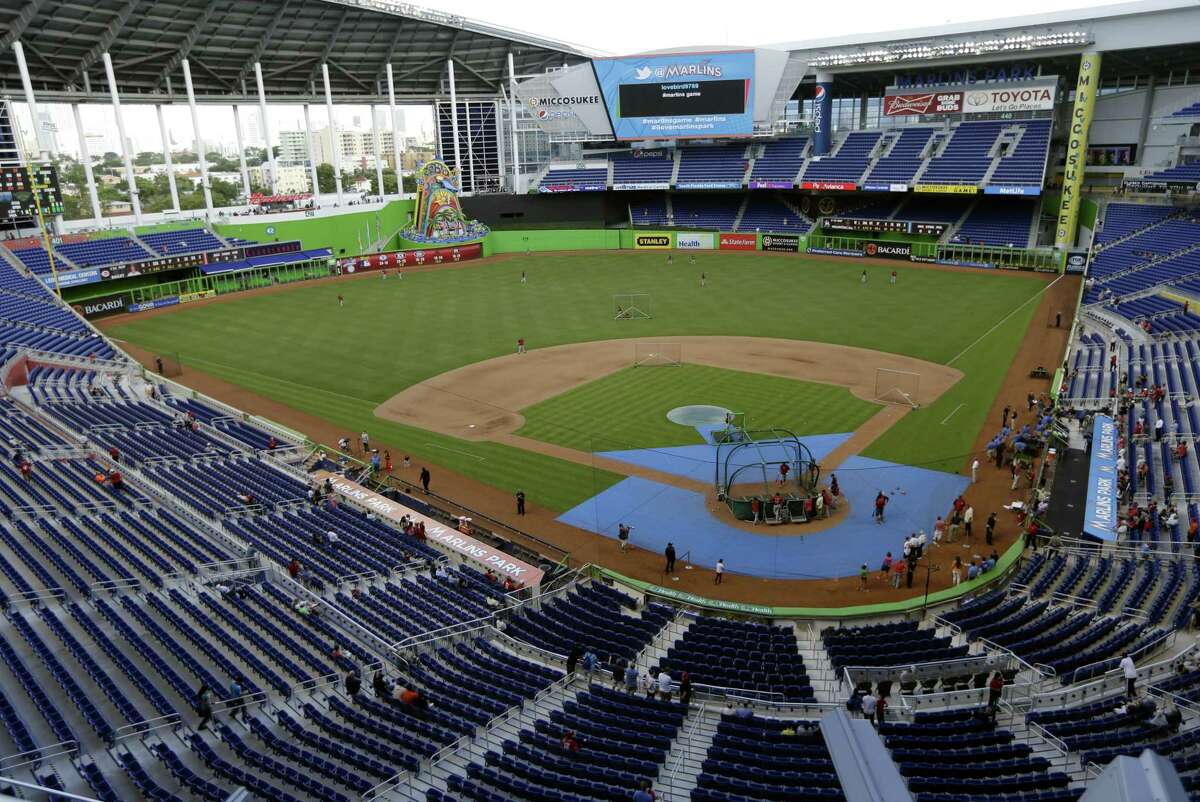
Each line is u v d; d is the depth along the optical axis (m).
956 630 26.19
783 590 30.27
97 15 80.75
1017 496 36.41
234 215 98.56
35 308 67.00
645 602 29.86
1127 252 74.94
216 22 90.06
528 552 33.22
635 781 18.39
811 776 18.28
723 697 22.27
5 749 18.50
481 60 115.44
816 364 56.38
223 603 27.20
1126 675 20.92
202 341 67.19
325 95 108.94
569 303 78.75
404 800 18.36
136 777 17.91
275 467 40.94
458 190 108.12
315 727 21.12
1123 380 47.06
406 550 32.41
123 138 88.94
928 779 17.28
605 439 44.06
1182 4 77.06
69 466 37.84
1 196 71.50
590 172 116.56
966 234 96.12
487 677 23.98
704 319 70.56
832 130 112.50
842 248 101.94
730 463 40.22
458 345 63.94
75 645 22.91
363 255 99.81
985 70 98.44
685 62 104.38
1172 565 29.03
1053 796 16.45
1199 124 80.62
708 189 111.00
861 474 38.84
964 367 54.78
